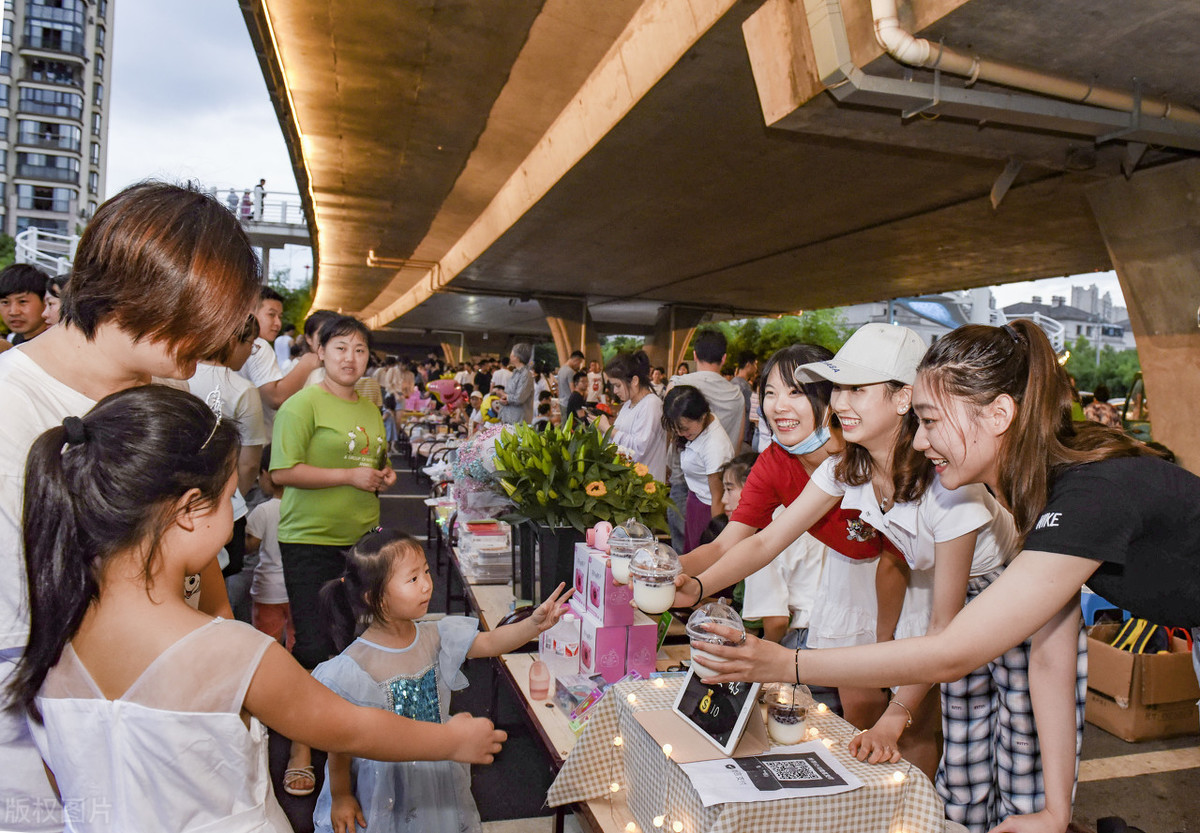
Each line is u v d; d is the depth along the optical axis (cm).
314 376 440
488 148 1243
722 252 1619
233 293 119
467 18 802
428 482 1066
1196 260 706
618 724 201
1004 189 734
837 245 1465
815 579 278
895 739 188
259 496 424
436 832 214
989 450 144
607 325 3684
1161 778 328
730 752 165
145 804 102
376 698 211
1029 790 203
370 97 1029
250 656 106
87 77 8094
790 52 577
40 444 101
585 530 289
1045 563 135
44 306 361
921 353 191
